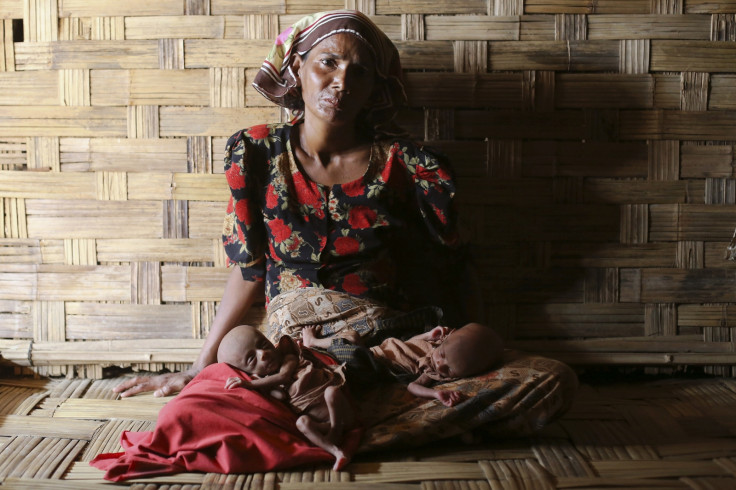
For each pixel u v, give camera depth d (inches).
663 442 89.7
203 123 113.4
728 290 115.6
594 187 115.3
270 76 104.0
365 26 97.7
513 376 86.7
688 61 113.8
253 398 81.4
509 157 114.3
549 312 115.9
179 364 115.6
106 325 115.2
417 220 105.7
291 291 100.4
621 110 114.5
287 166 101.8
